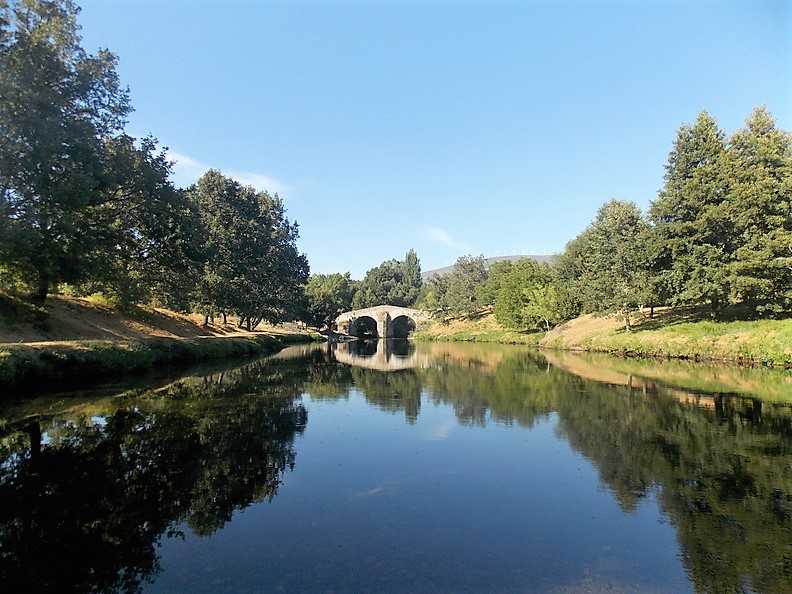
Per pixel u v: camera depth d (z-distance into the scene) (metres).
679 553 6.38
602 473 9.71
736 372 24.16
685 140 37.09
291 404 17.44
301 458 10.84
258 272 51.91
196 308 44.78
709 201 34.34
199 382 22.86
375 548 6.52
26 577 5.80
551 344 53.34
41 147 19.36
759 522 7.32
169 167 28.48
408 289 149.50
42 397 17.36
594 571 5.90
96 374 22.42
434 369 30.94
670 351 33.41
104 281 25.67
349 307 130.62
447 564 6.07
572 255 68.50
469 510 7.89
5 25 21.11
